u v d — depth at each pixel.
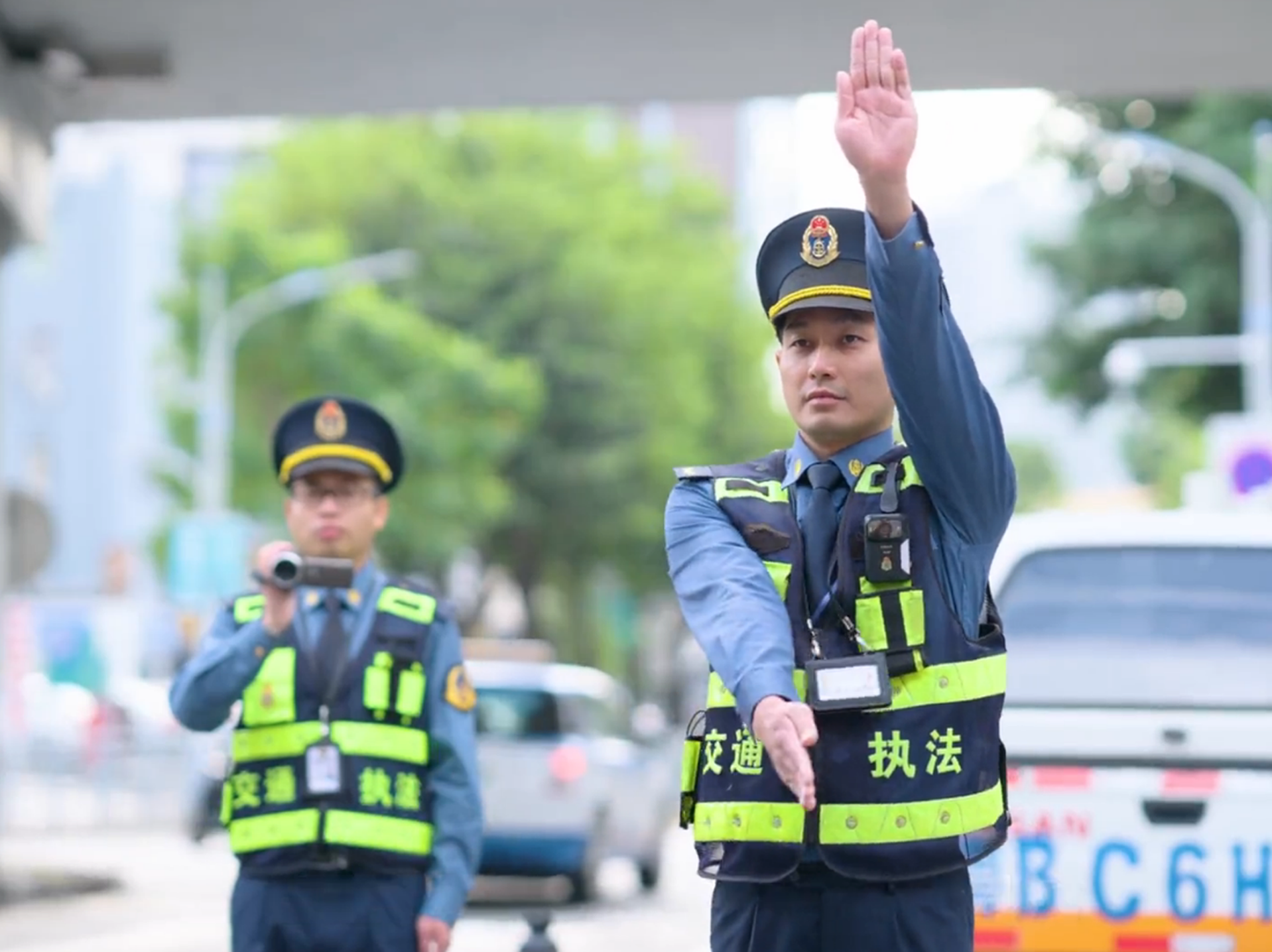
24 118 27.56
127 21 26.50
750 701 6.91
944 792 7.21
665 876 39.19
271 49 27.62
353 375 76.88
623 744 33.47
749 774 7.29
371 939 10.31
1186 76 28.62
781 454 7.85
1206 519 14.23
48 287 112.00
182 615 66.56
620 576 88.50
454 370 77.62
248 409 78.44
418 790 10.52
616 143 88.62
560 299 82.69
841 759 7.20
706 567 7.40
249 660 10.16
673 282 87.94
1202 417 60.06
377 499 11.14
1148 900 12.71
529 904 32.47
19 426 111.06
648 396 84.19
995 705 7.39
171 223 112.38
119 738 62.75
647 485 84.44
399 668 10.55
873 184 7.04
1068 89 29.41
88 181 112.75
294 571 9.99
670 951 25.83
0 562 29.95
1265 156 57.81
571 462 82.81
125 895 33.03
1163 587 13.88
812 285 7.51
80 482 111.31
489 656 39.09
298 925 10.30
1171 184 58.88
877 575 7.31
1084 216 59.59
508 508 82.62
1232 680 13.35
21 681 57.41
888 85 7.09
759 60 28.16
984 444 7.23
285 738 10.37
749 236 97.19
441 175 82.62
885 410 7.57
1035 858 12.83
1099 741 12.87
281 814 10.30
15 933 27.34
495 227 82.50
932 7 25.66
